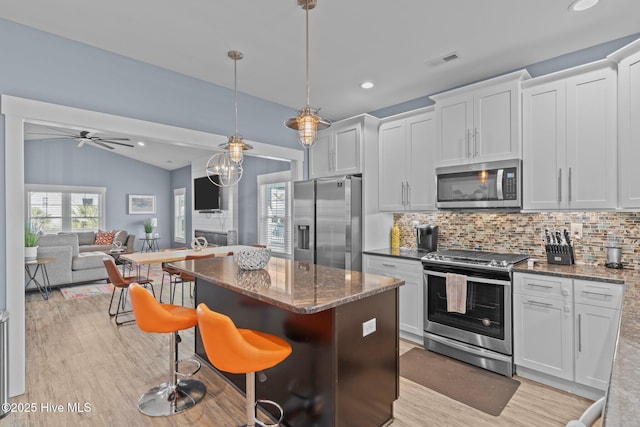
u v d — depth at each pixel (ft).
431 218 12.48
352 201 12.16
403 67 10.24
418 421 6.86
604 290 7.09
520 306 8.36
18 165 7.86
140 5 7.33
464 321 9.32
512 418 6.93
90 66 9.09
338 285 6.39
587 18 7.61
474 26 8.02
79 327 12.19
